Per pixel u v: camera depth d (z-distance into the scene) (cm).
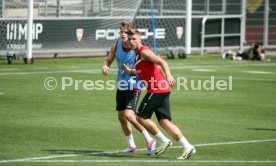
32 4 7550
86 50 8281
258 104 5009
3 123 4009
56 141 3491
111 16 8444
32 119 4172
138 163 2969
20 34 7762
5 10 7719
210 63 8094
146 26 8619
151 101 3095
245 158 3127
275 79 6650
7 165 2886
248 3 10025
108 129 3881
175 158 3108
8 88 5556
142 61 3095
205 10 9356
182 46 8869
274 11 10188
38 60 7844
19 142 3441
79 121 4134
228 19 9369
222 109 4747
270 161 3064
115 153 3219
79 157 3089
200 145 3456
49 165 2898
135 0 8538
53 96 5197
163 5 8869
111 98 5175
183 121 4216
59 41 8088
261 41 10181
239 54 8681
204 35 9156
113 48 3366
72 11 8300
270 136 3753
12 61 7638
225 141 3581
